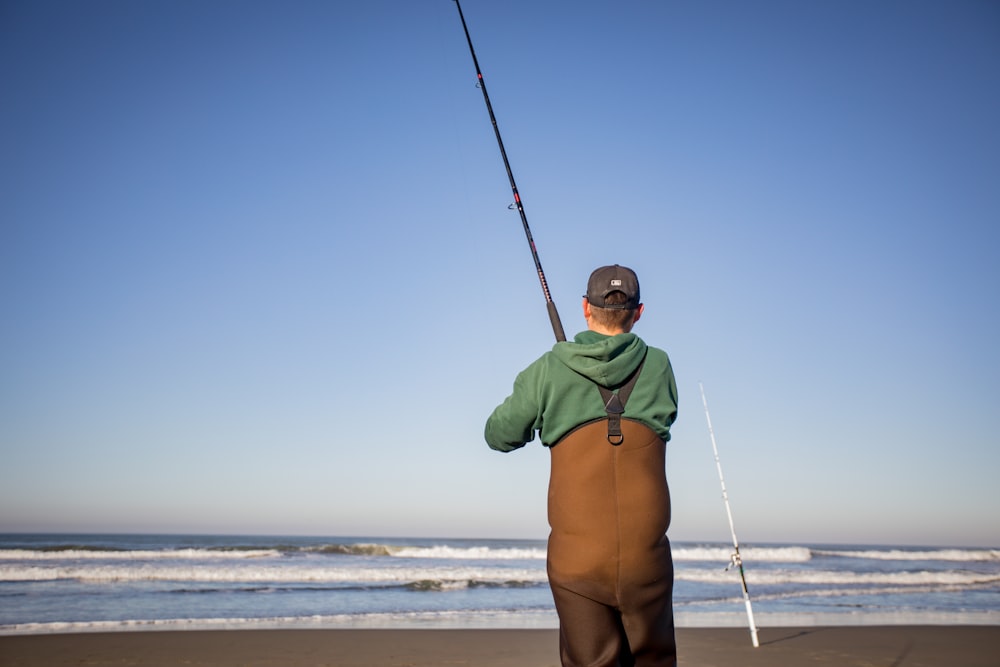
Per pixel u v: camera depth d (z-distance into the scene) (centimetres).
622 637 194
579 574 190
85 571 1512
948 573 2028
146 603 1117
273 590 1327
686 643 769
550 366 198
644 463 194
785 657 705
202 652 683
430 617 1035
